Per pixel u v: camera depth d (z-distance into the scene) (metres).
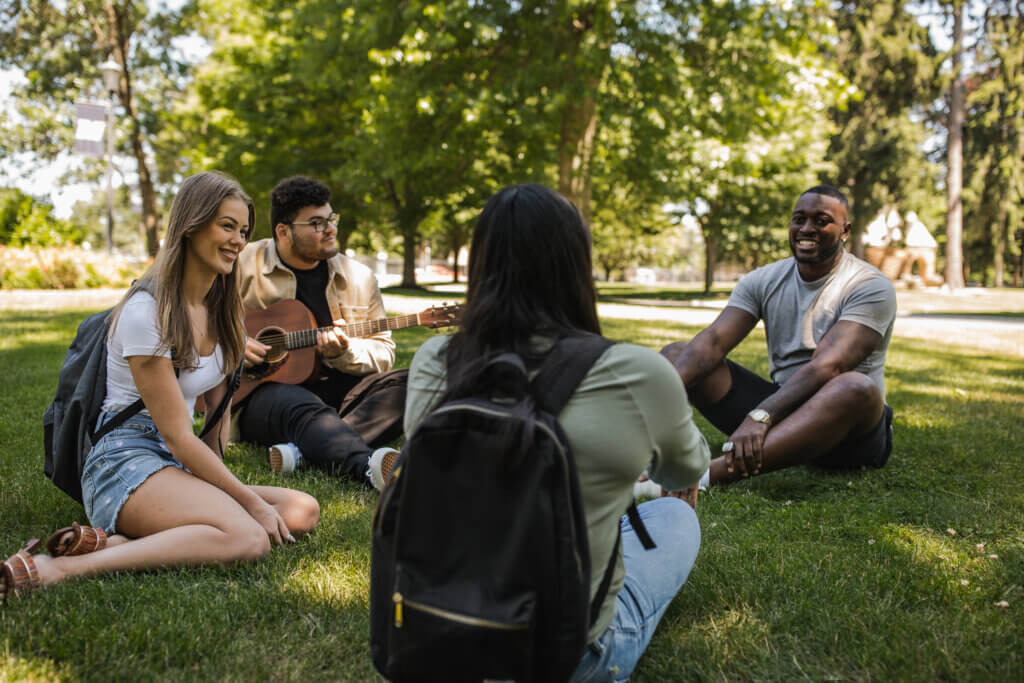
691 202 26.86
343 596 2.20
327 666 1.88
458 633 1.22
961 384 6.44
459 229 32.00
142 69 27.81
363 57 13.44
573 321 1.46
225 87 21.83
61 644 1.86
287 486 3.18
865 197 30.14
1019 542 2.75
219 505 2.33
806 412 3.21
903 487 3.45
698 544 1.93
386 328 3.98
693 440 1.49
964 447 4.13
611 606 1.54
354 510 2.92
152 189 27.14
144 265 18.77
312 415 3.46
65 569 2.14
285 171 21.77
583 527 1.28
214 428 2.74
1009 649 1.99
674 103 12.22
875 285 3.50
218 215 2.36
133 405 2.42
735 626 2.09
